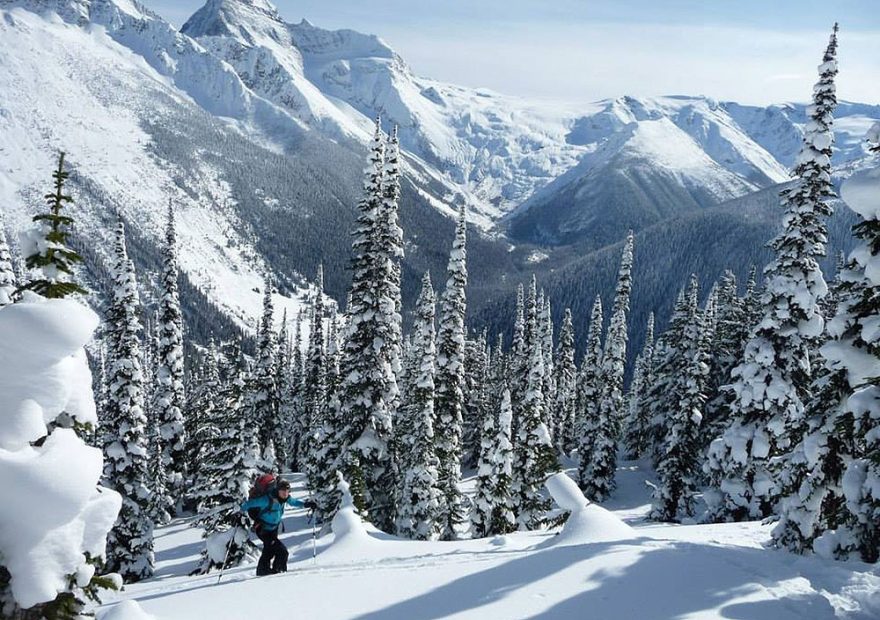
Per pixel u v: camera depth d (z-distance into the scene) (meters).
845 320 12.66
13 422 4.52
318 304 61.28
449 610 7.91
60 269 7.05
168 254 40.16
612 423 48.97
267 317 46.47
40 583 4.34
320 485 31.97
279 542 12.05
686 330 42.88
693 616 7.47
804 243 23.41
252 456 28.56
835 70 22.34
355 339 29.45
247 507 11.87
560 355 73.00
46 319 4.54
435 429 33.78
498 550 12.34
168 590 11.66
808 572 9.28
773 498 15.61
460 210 33.50
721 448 26.30
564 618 7.49
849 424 12.59
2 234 21.31
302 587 9.32
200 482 31.98
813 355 27.30
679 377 42.44
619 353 49.75
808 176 23.05
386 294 29.52
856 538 11.74
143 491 31.28
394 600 8.44
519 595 8.24
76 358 5.16
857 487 11.64
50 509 4.36
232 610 8.37
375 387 29.48
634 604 7.84
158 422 41.28
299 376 76.62
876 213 11.23
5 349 4.51
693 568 9.07
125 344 31.14
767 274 24.58
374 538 14.72
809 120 23.09
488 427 33.16
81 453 4.63
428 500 30.97
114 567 30.61
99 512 4.84
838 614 7.72
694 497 36.69
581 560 9.45
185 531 42.00
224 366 51.59
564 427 73.12
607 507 45.66
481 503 32.53
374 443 29.17
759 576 8.91
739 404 25.92
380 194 28.83
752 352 24.84
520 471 35.53
